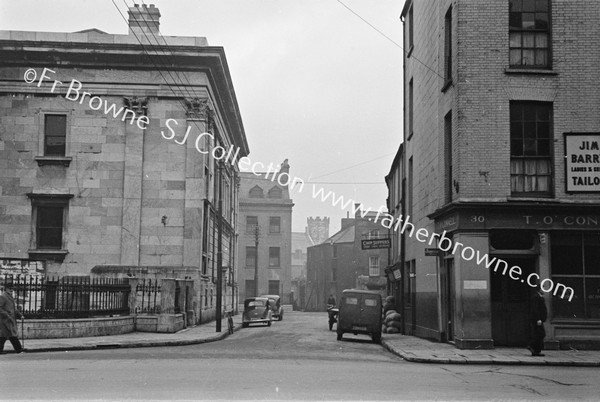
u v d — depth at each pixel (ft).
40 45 97.91
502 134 60.70
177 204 99.04
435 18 73.77
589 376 41.42
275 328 108.17
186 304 92.58
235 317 147.84
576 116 61.05
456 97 61.87
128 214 98.27
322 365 44.32
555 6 62.13
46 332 63.52
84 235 97.91
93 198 98.53
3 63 99.04
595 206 59.31
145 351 55.52
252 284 257.55
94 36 99.71
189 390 30.63
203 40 101.81
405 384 34.86
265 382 33.96
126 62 100.01
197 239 98.48
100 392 29.58
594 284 60.03
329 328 105.50
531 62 62.44
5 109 99.04
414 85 90.89
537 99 61.11
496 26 61.72
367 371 41.11
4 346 55.72
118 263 97.45
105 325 69.92
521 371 44.75
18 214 97.76
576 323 59.06
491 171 60.29
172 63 100.42
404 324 93.76
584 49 61.57
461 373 42.24
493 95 61.11
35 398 27.84
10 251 97.14
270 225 261.44
